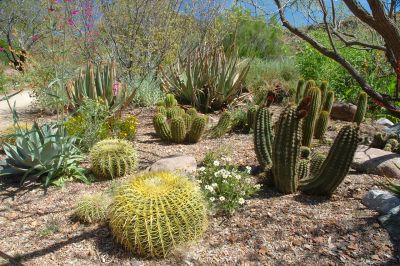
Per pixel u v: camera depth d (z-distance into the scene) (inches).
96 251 116.9
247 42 432.8
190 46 378.0
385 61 285.7
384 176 156.6
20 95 414.6
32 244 121.6
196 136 209.9
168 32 352.8
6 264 111.5
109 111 229.9
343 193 144.3
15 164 169.9
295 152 136.7
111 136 212.1
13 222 135.0
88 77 258.7
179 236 112.1
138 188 116.4
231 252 114.3
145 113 290.7
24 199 151.6
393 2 127.4
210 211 131.1
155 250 111.5
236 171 145.8
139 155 192.9
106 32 365.7
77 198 148.9
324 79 318.0
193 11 375.6
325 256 111.7
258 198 142.3
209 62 291.7
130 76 349.7
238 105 288.4
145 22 364.5
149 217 110.0
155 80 349.1
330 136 214.5
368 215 128.9
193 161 168.1
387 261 108.7
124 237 112.6
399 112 152.2
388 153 168.6
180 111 235.9
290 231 122.6
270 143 158.1
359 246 115.0
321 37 323.0
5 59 631.8
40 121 278.2
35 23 531.8
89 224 131.5
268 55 450.0
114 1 362.9
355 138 131.9
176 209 111.4
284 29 277.1
